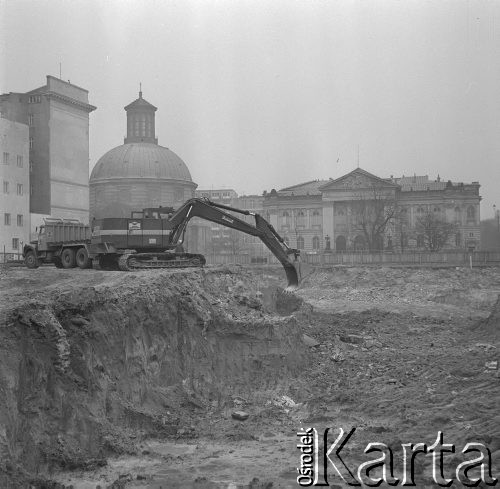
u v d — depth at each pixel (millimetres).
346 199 115000
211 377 21797
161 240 29719
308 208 122500
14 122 67625
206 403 20828
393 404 20375
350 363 25438
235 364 22641
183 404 20297
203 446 17547
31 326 16531
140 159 123250
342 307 42344
